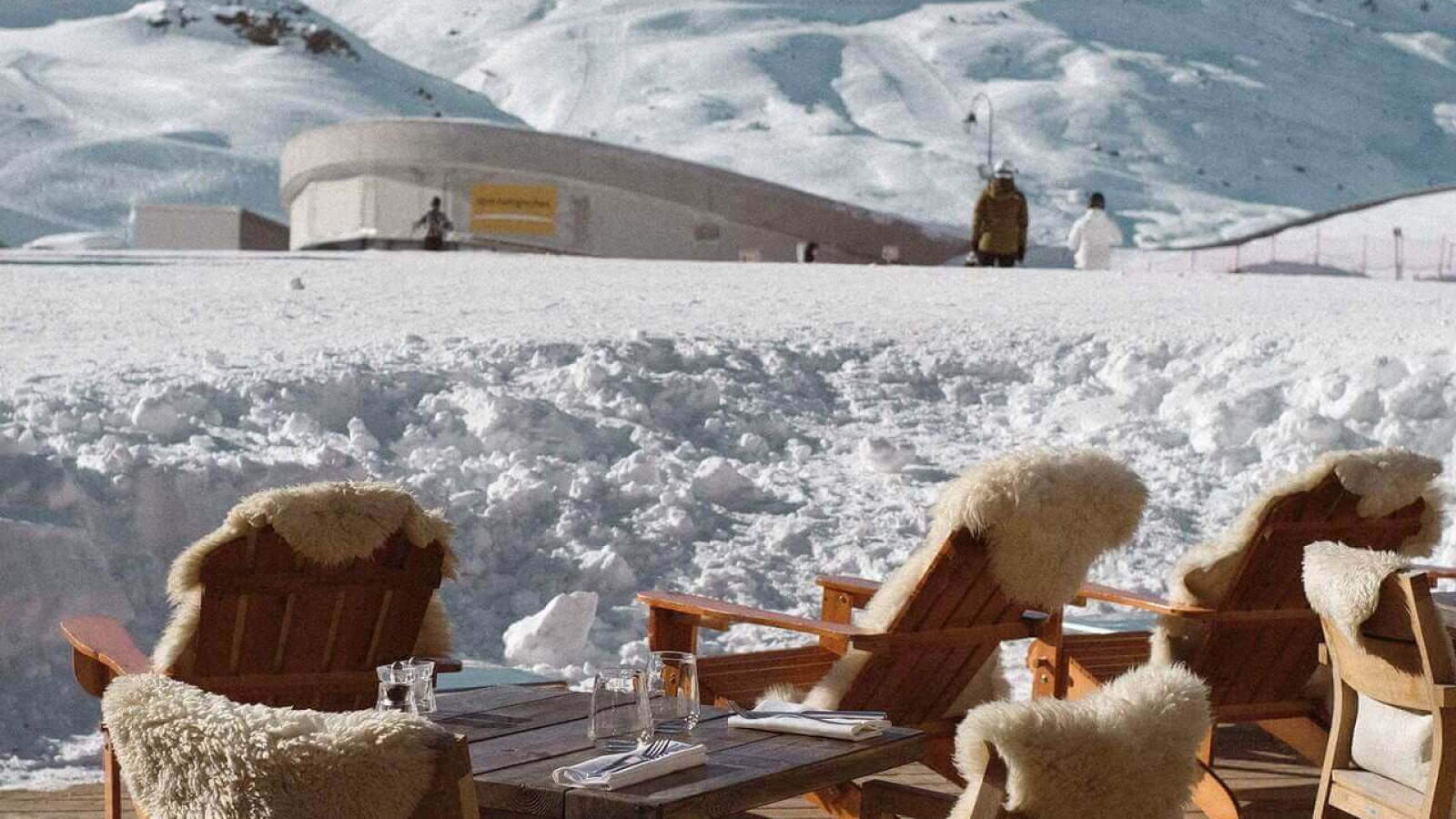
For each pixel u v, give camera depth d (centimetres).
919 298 2038
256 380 1156
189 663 503
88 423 1024
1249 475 1277
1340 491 609
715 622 614
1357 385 1366
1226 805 600
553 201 6319
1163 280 2541
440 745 247
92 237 9725
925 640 560
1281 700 649
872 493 1199
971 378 1476
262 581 495
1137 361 1485
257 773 249
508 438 1147
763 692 637
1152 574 1098
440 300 1870
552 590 984
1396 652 469
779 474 1219
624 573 1001
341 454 1040
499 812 379
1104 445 1345
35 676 797
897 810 419
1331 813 509
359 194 6450
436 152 6331
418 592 527
